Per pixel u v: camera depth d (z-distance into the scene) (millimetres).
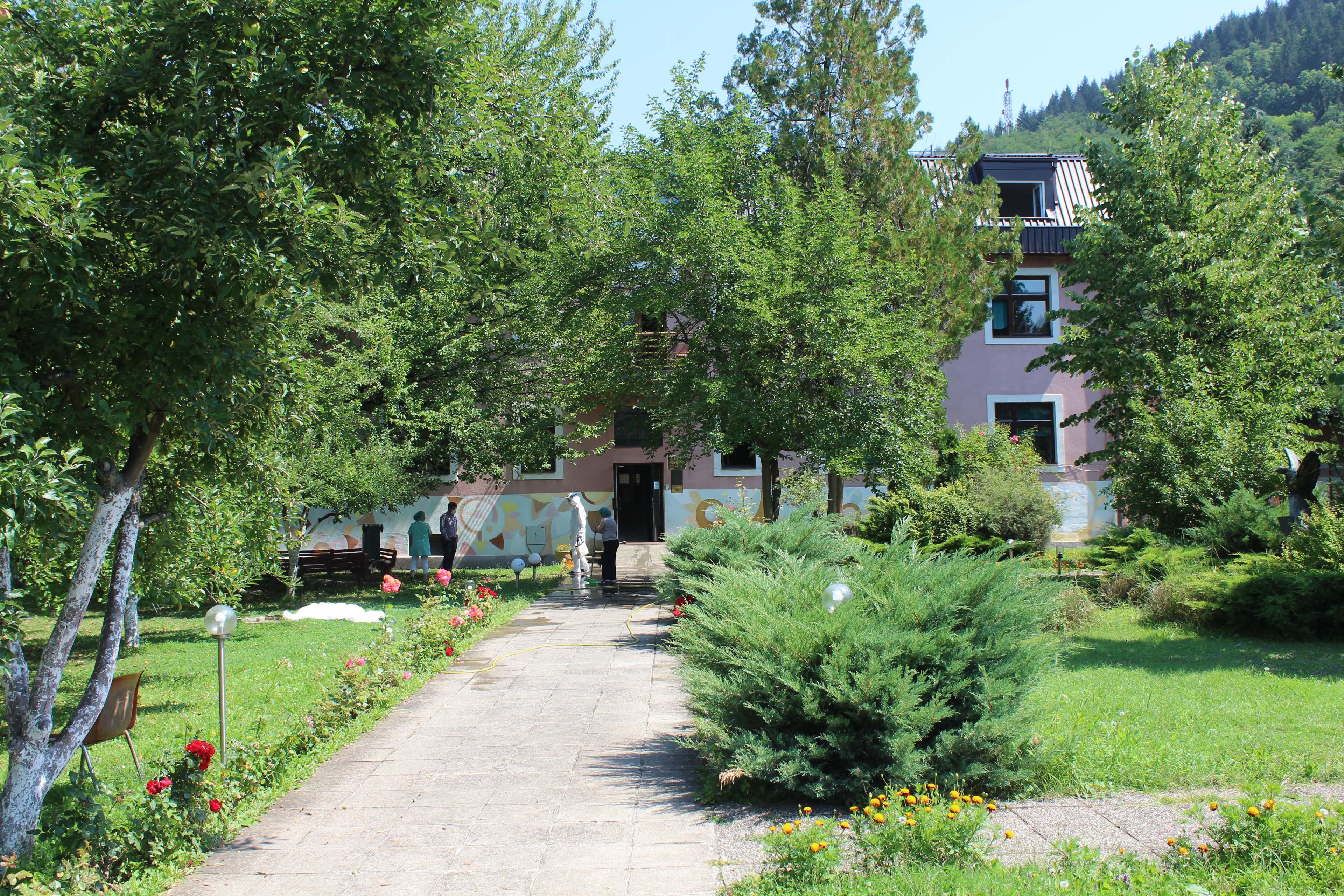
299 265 5004
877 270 15852
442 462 19016
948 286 17672
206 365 4922
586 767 6379
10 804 4672
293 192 4770
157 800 4879
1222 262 15742
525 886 4469
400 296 17406
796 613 5875
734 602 6156
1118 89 18219
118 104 5047
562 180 13156
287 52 5168
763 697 5613
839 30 17156
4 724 8312
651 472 24812
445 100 5645
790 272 14891
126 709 5766
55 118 4922
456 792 5926
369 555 19125
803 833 4363
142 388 4887
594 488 24500
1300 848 3938
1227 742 6117
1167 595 11812
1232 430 14805
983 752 5387
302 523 16297
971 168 24719
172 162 4781
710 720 5766
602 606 14953
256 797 5715
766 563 9031
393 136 5488
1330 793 5137
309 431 6547
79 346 4824
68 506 3984
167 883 4613
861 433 15148
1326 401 15289
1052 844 4473
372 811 5613
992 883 3859
